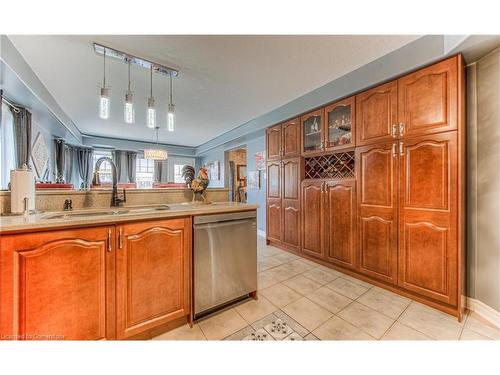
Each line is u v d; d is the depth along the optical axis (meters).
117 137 5.67
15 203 1.33
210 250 1.67
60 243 1.12
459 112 1.62
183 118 4.04
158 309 1.44
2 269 0.99
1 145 2.51
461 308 1.65
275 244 3.67
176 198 2.09
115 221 1.27
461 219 1.64
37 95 2.43
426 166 1.79
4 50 1.74
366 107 2.24
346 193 2.45
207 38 1.76
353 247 2.38
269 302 1.92
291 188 3.23
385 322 1.62
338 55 2.02
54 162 4.51
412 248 1.88
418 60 1.79
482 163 1.68
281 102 3.22
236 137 4.72
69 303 1.15
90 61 2.10
